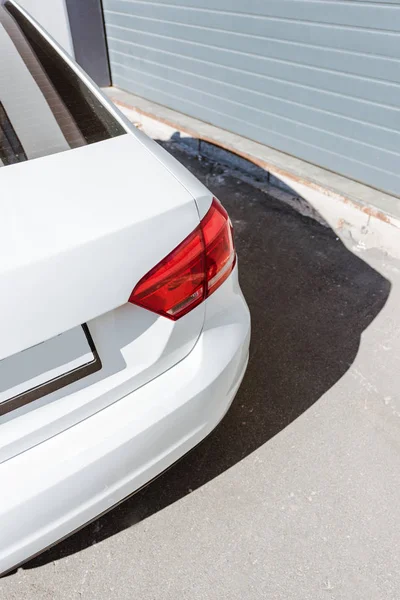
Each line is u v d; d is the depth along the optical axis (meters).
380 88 2.90
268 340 2.53
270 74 3.59
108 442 1.34
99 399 1.34
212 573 1.69
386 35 2.72
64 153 1.52
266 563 1.70
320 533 1.76
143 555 1.75
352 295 2.79
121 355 1.32
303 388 2.27
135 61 5.15
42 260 1.14
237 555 1.73
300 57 3.29
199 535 1.79
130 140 1.60
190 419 1.47
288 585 1.64
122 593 1.66
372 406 2.17
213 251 1.42
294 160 3.75
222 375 1.51
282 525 1.80
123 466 1.39
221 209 1.52
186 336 1.43
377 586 1.62
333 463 1.97
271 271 3.02
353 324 2.60
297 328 2.59
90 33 5.37
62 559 1.75
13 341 1.12
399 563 1.67
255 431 2.11
